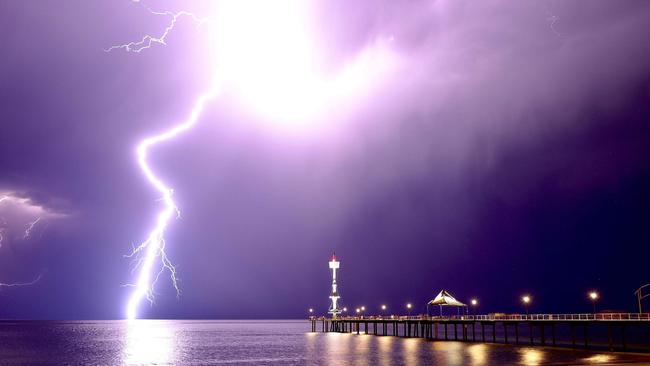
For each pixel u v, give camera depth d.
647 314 59.25
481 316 83.50
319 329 194.38
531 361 53.16
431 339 94.69
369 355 65.31
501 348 71.50
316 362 59.22
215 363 60.94
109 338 120.12
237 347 86.19
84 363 62.69
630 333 150.25
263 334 140.25
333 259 145.25
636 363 48.97
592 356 56.78
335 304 143.00
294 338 113.19
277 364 58.19
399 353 67.00
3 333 148.62
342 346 82.31
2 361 65.38
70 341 107.38
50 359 67.75
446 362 54.88
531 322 72.50
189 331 171.00
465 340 86.81
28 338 120.19
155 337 125.06
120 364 61.12
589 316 65.25
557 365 48.00
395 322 103.44
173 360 65.12
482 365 50.69
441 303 90.50
